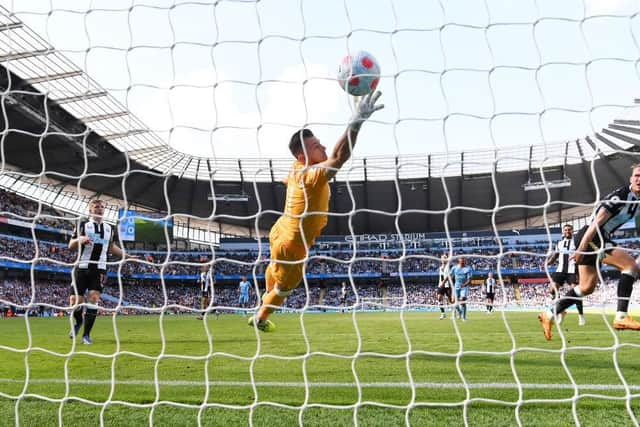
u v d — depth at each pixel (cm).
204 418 292
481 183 4312
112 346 693
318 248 4509
